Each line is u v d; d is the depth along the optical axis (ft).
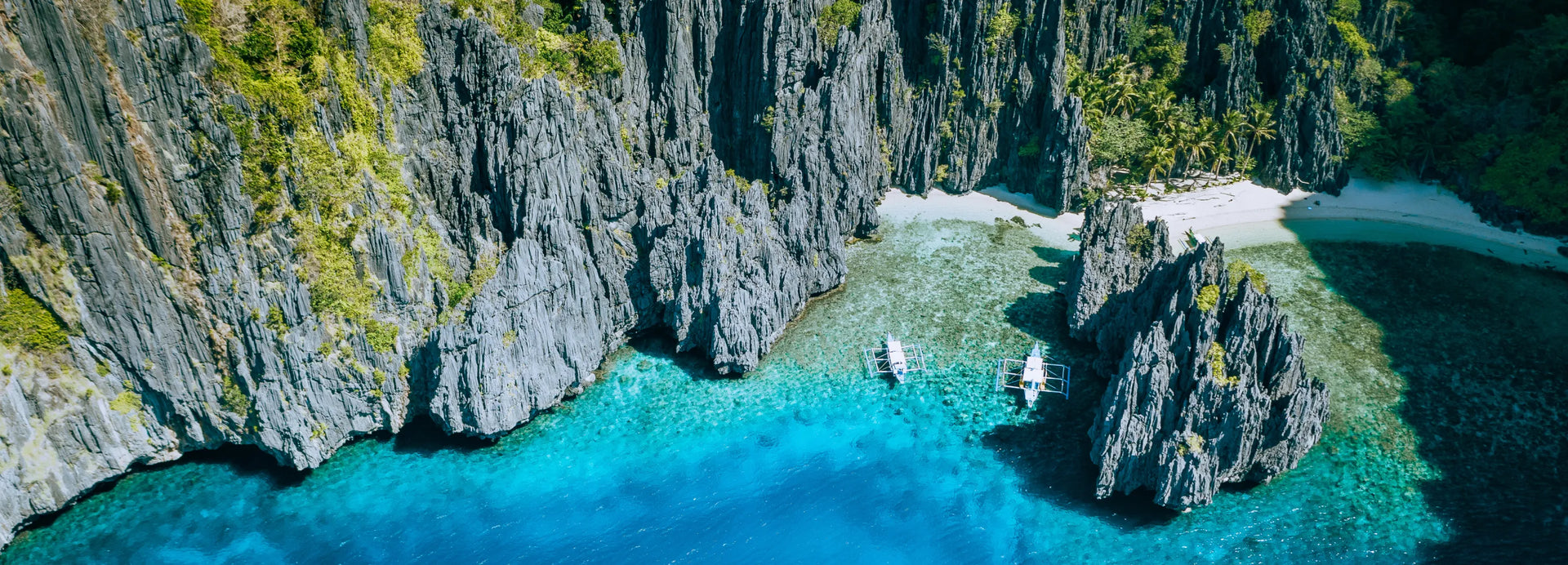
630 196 258.98
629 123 283.18
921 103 332.39
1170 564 201.87
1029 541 209.26
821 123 296.51
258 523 211.82
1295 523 209.36
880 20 317.42
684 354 263.29
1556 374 248.32
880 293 286.25
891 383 253.24
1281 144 333.62
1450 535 204.95
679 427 240.32
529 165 239.50
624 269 260.01
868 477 226.38
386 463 227.40
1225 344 213.87
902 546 209.26
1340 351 258.16
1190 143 331.98
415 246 229.86
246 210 202.18
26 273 191.62
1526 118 323.98
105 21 182.09
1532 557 198.90
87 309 197.98
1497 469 220.23
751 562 206.69
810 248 273.95
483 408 222.28
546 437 236.43
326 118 212.64
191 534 208.44
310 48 208.64
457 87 244.63
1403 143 336.29
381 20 228.02
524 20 262.67
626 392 250.78
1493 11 349.41
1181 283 230.48
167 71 189.26
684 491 222.89
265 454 227.81
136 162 190.39
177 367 208.03
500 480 224.53
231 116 196.75
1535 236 309.42
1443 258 299.17
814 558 207.10
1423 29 355.15
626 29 291.38
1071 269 280.31
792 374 256.93
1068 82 329.52
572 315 239.50
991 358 260.62
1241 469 212.64
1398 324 268.62
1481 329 266.16
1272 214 324.60
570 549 208.54
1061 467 226.58
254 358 208.64
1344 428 232.94
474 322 219.41
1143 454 210.79
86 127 185.16
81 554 202.80
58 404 201.77
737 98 306.35
